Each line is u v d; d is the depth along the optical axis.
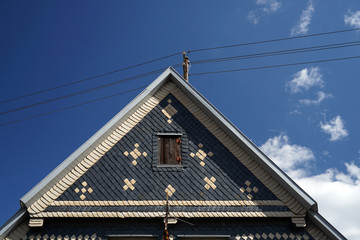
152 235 14.25
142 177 15.34
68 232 14.24
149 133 16.48
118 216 14.31
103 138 16.08
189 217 14.47
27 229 14.22
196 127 16.75
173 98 17.56
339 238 14.37
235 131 16.34
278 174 15.34
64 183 14.95
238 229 14.64
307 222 14.94
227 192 15.18
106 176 15.26
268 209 14.86
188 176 15.47
